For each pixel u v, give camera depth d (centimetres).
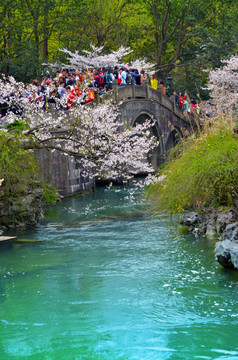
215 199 1127
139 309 650
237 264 792
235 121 1151
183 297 691
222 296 690
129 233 1188
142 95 2847
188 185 1045
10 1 2958
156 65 4094
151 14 4134
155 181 1317
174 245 1019
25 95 1675
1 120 1591
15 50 3161
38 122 1694
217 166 1009
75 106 1630
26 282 794
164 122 3130
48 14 3322
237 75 3291
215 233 1073
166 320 609
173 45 4394
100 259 933
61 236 1196
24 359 508
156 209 1456
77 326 598
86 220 1438
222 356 506
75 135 1883
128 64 3631
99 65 3366
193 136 1192
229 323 594
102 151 1672
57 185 2023
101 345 539
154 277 793
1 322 618
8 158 1323
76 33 3706
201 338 552
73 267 881
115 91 2539
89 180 2252
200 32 3850
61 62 3634
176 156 1180
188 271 820
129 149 1652
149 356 509
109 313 638
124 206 1703
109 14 3872
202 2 3934
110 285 760
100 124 1625
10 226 1317
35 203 1439
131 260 912
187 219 1165
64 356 514
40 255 991
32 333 579
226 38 3834
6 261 945
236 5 3931
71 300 696
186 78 4281
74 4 3319
